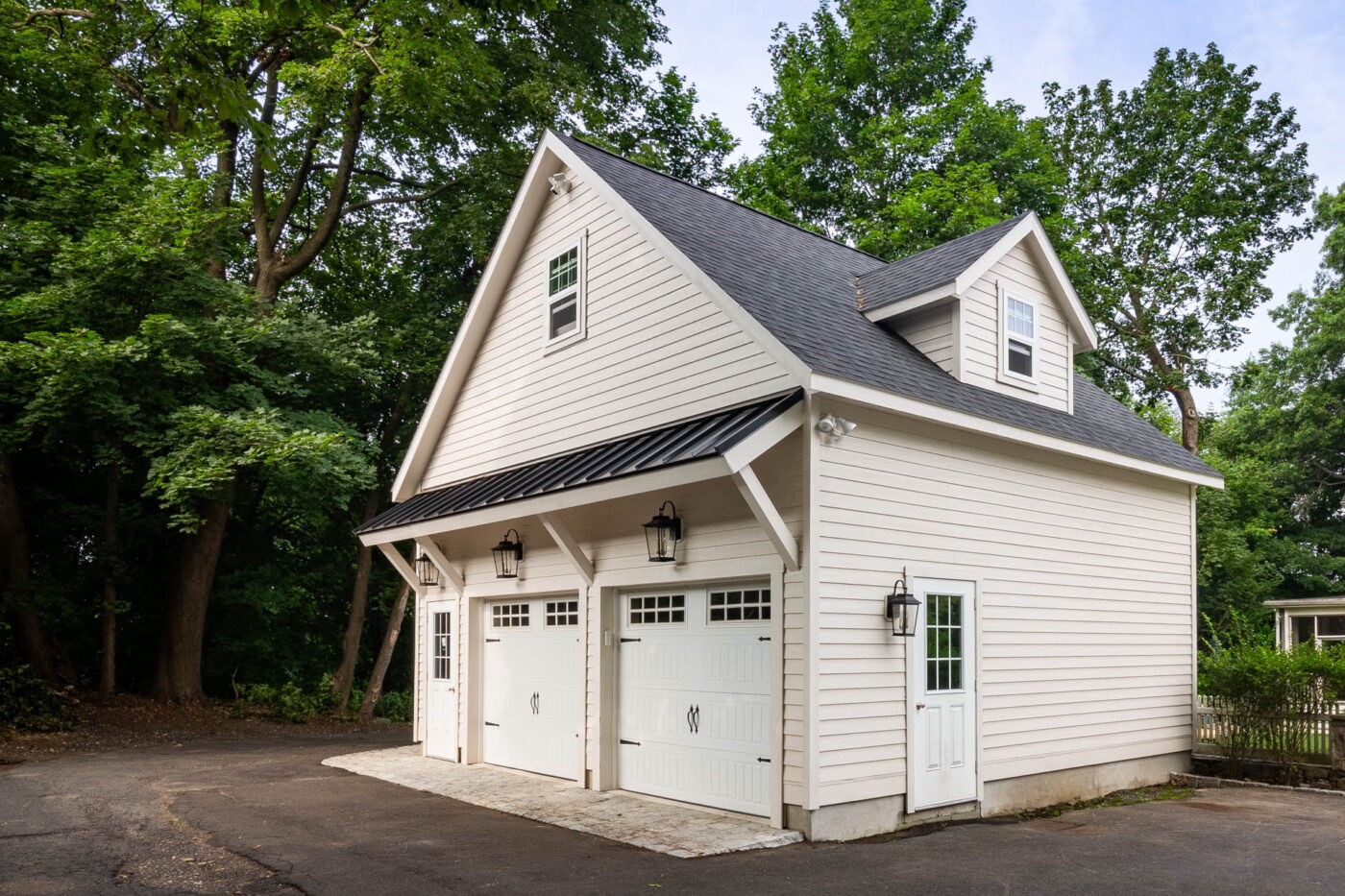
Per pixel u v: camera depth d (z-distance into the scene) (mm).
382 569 24625
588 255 11500
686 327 9734
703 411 9367
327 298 24172
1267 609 30203
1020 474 10672
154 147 8492
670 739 9727
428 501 13289
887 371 9203
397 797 10117
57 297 14953
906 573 9070
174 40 8195
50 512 17844
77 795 10023
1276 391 40625
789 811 8188
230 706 19438
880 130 28594
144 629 19844
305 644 23781
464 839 7973
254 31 17250
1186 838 8617
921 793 9008
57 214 16656
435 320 21734
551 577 11484
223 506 19047
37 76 16656
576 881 6609
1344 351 37281
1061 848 8086
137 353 15070
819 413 8375
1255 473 36219
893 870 7090
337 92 18219
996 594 10148
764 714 8680
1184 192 28828
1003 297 11211
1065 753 10898
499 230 20875
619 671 10508
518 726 12133
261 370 17797
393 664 25984
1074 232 29266
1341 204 38750
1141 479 12688
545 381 12094
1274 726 12469
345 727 19453
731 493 9000
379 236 23453
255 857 7246
